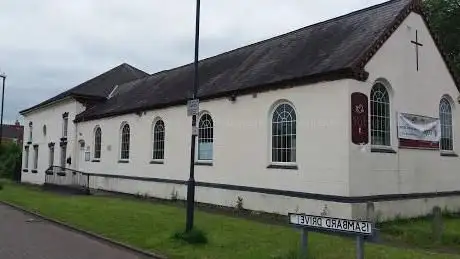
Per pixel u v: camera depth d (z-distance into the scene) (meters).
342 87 14.73
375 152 15.27
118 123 27.59
